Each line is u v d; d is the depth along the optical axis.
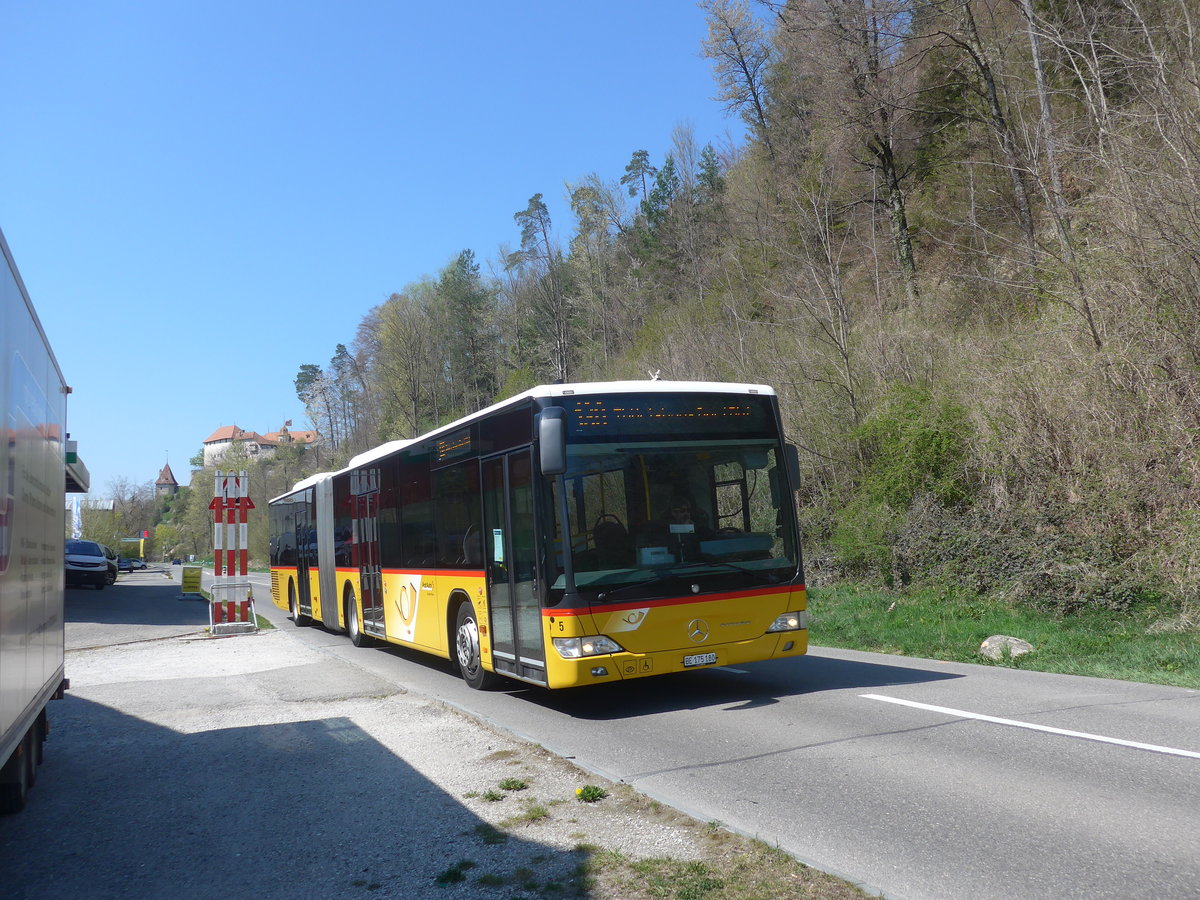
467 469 10.32
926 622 13.33
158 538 136.62
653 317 37.53
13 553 5.04
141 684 11.84
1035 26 16.31
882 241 27.47
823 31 26.72
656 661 8.19
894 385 17.81
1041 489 14.59
